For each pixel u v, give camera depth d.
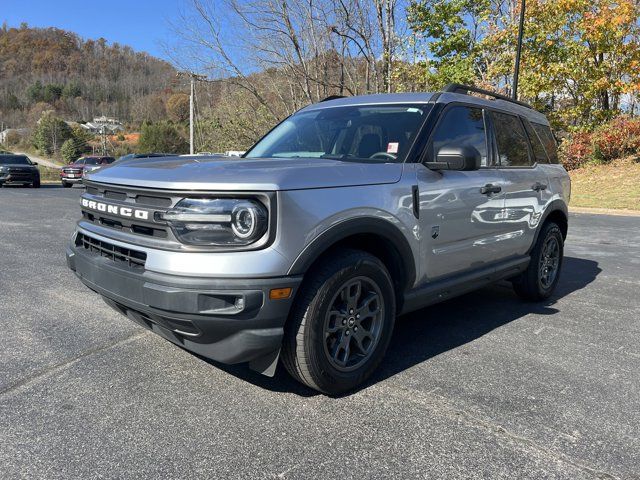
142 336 4.01
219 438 2.61
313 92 19.28
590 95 21.34
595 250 8.57
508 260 4.57
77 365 3.46
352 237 3.16
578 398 3.11
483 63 21.39
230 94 25.73
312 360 2.89
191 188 2.67
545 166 5.17
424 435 2.67
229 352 2.78
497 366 3.57
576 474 2.37
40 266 6.53
